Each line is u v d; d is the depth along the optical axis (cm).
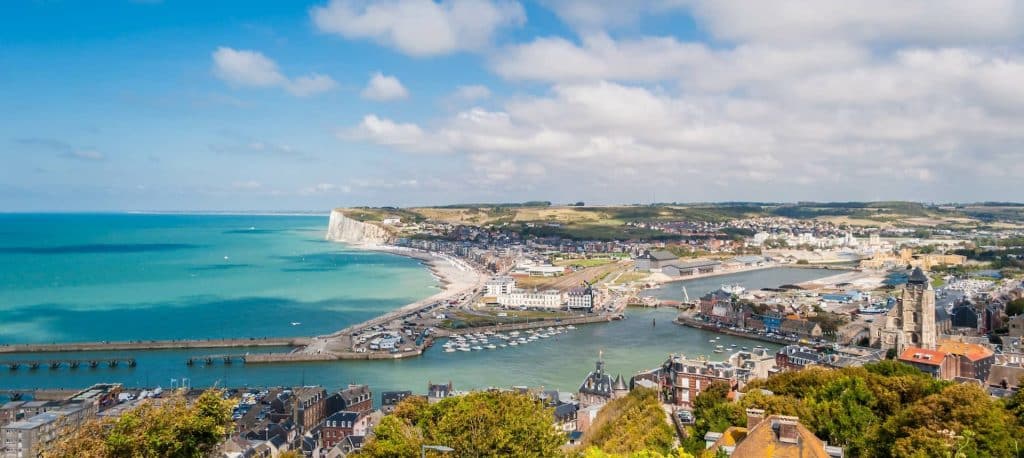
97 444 11650
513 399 15775
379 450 14538
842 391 17688
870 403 16975
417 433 15875
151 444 11712
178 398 13075
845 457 14812
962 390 15012
